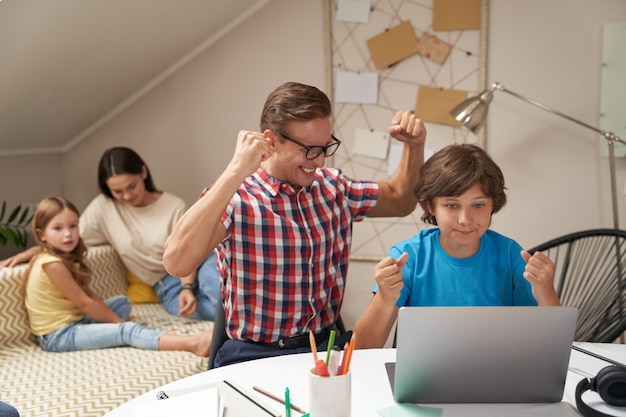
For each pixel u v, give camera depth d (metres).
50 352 2.30
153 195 2.83
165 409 1.11
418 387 1.14
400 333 1.10
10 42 2.19
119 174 2.66
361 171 2.88
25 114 2.75
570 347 1.12
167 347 2.25
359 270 2.94
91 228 2.79
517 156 2.71
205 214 1.45
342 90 2.85
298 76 2.92
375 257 2.90
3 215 2.83
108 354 2.24
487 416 1.10
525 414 1.11
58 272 2.33
